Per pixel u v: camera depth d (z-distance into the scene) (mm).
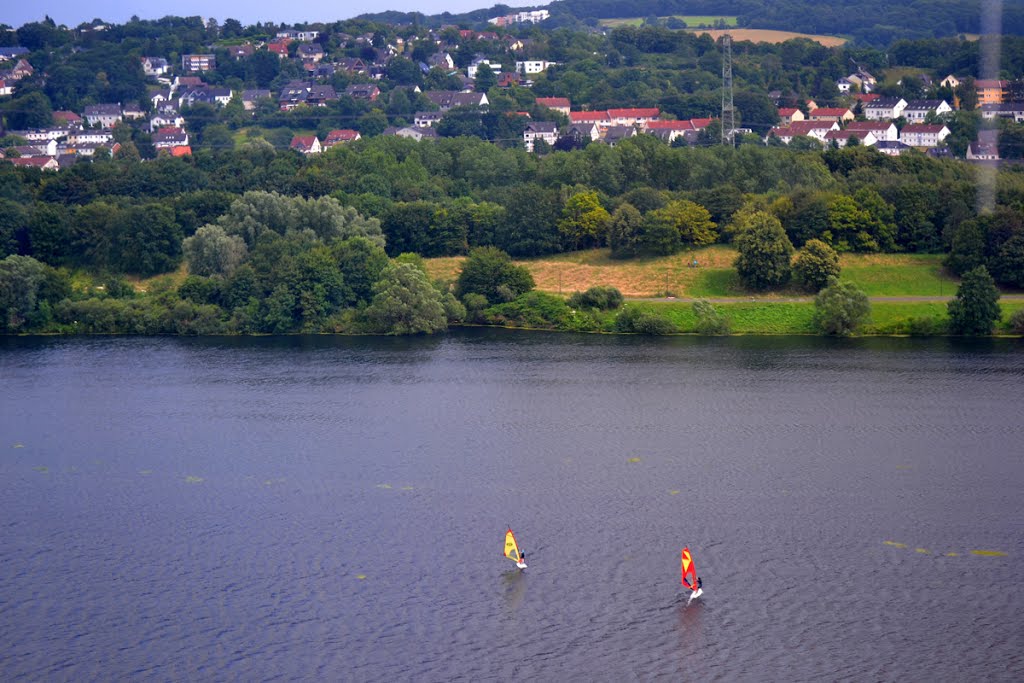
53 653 169875
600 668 164250
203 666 166250
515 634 172875
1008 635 169500
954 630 171125
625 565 192125
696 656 166375
